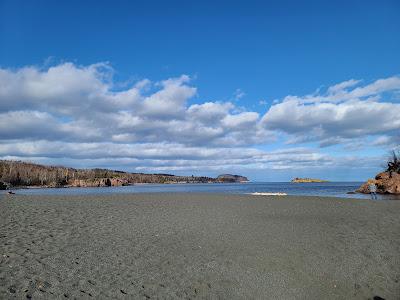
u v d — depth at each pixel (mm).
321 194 57375
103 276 9461
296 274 10672
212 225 17828
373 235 15883
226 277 10117
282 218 20891
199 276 10055
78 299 7926
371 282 10344
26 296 7766
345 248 13531
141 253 11875
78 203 28031
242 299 8852
